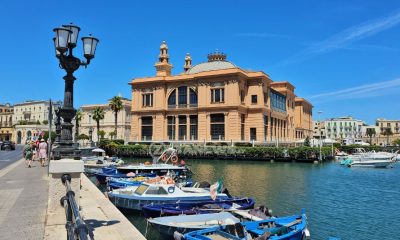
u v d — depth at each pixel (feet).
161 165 139.23
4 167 103.76
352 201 95.71
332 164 243.40
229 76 277.44
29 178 75.82
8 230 34.37
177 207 65.26
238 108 272.51
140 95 321.11
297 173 165.99
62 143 39.17
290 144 310.86
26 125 451.12
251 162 229.25
